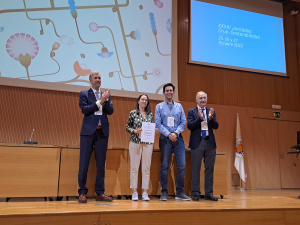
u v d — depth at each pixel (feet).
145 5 16.74
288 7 21.08
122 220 7.52
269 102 19.45
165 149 10.48
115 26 15.83
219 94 18.22
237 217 8.39
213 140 10.84
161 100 16.29
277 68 20.01
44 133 14.14
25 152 9.93
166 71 16.65
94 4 15.56
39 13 14.42
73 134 14.61
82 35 15.07
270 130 19.22
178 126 10.73
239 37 19.22
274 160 18.94
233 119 18.29
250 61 19.29
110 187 10.77
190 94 17.51
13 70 13.67
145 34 16.47
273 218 8.68
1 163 9.62
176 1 17.67
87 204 8.84
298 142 12.77
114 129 15.40
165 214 7.85
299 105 20.24
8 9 13.91
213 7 18.88
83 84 14.78
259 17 20.03
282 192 15.31
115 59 15.57
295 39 21.02
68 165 10.37
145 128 10.08
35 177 9.91
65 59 14.60
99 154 9.85
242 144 18.26
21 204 8.75
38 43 14.23
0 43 13.60
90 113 9.82
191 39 17.98
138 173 11.21
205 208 8.23
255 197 12.23
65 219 7.14
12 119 13.73
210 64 18.17
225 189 11.89
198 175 10.62
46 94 14.39
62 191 10.16
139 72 15.99
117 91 15.38
